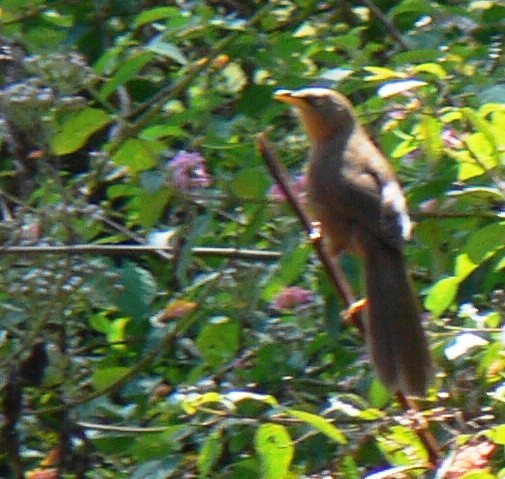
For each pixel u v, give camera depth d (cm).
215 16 1125
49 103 956
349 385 995
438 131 892
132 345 1105
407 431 779
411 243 1059
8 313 980
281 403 1012
